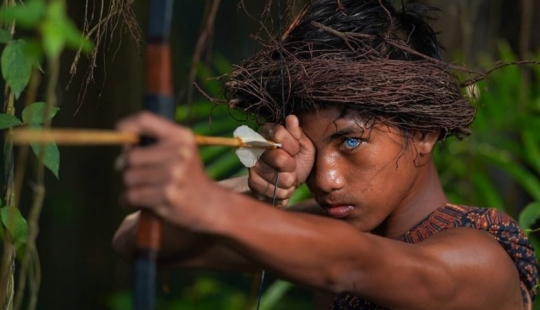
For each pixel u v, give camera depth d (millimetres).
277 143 2395
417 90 2391
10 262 2471
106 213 7707
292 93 2412
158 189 1562
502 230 2555
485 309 2438
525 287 2615
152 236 1698
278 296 4664
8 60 2098
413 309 2236
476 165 4566
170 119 1679
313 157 2441
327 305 2869
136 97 6133
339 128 2379
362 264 2012
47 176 7660
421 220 2623
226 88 2568
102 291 7688
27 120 2131
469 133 2664
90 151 7695
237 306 6746
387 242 2170
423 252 2279
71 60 6387
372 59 2412
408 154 2477
